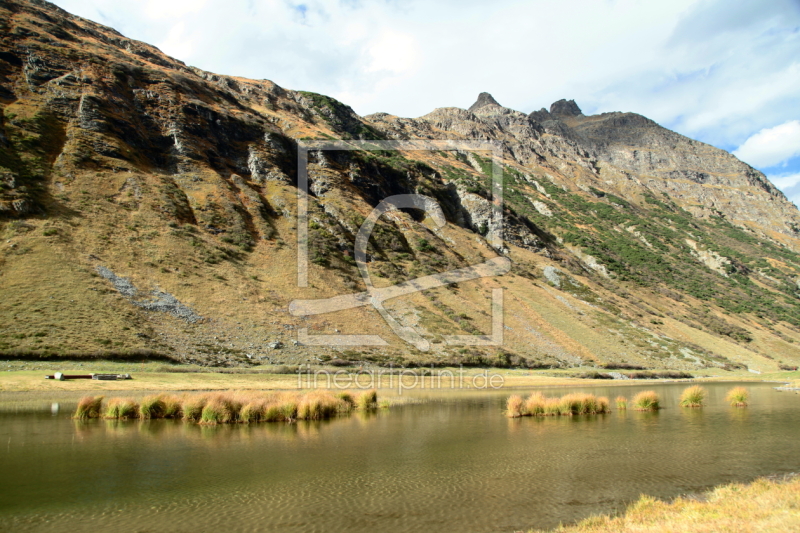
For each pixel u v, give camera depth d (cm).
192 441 2128
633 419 3023
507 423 2830
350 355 6631
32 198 7075
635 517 1137
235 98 14075
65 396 3519
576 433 2464
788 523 998
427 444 2141
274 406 2850
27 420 2600
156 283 6719
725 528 995
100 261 6606
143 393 3825
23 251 6150
